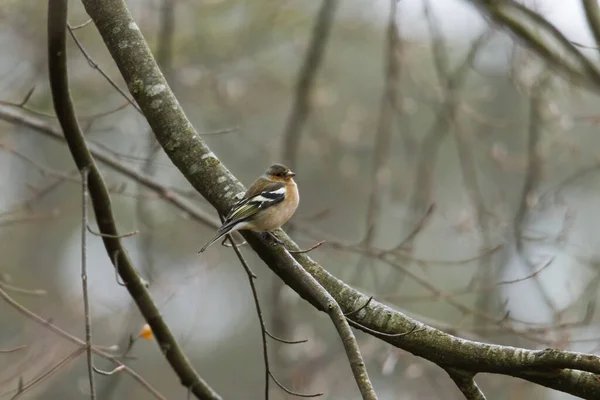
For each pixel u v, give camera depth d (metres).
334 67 17.56
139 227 12.34
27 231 20.38
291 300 12.43
